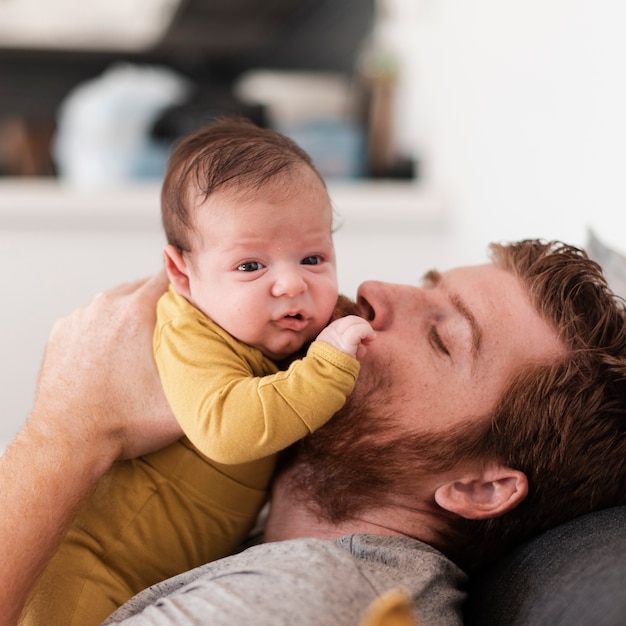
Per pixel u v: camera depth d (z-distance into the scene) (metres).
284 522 0.98
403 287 1.03
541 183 2.00
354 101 3.21
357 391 0.94
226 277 0.84
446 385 0.94
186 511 0.92
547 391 0.92
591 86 1.72
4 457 0.92
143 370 0.94
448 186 2.73
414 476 0.93
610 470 0.92
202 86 3.54
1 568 0.85
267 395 0.77
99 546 0.92
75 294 2.59
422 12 2.95
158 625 0.72
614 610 0.69
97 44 3.42
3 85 3.37
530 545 0.91
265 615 0.68
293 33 3.48
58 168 3.13
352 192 2.73
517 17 2.12
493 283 1.01
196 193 0.86
